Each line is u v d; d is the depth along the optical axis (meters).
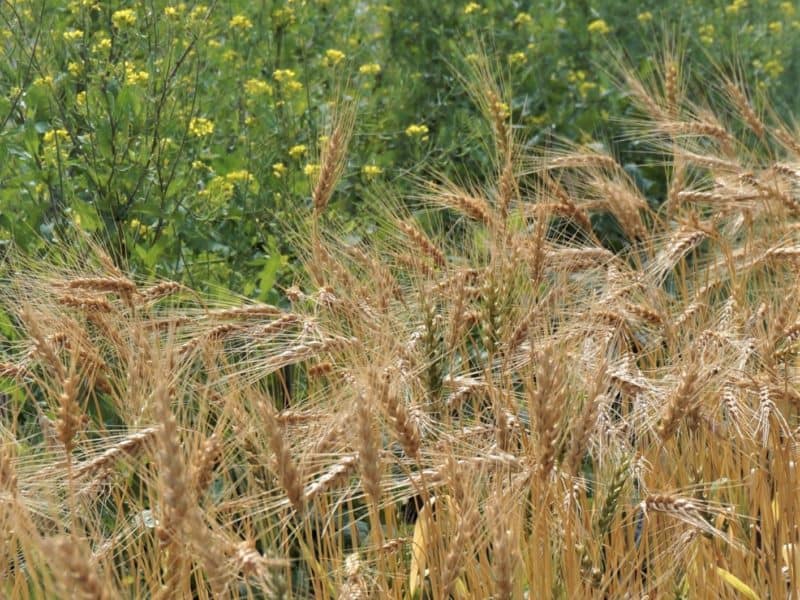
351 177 7.47
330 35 9.06
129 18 6.96
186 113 6.84
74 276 4.49
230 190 6.33
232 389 3.73
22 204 5.94
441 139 8.16
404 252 5.00
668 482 4.17
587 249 5.15
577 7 10.09
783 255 5.19
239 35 8.39
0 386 4.77
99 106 6.43
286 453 3.17
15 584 3.31
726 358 4.31
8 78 6.79
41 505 3.41
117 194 6.05
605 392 3.78
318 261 4.69
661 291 5.01
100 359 4.08
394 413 3.35
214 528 3.01
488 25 9.49
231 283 6.04
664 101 6.70
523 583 3.61
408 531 4.39
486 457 3.62
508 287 4.05
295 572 4.25
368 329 4.22
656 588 3.80
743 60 10.18
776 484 4.18
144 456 3.46
